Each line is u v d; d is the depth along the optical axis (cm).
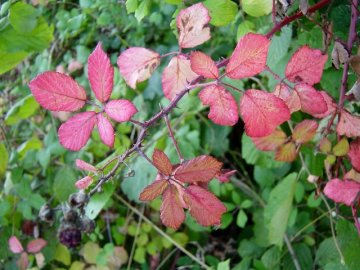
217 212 28
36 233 62
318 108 31
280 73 46
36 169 67
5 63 44
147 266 67
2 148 60
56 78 28
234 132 69
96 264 63
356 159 36
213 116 29
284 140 38
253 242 61
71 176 61
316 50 31
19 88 70
